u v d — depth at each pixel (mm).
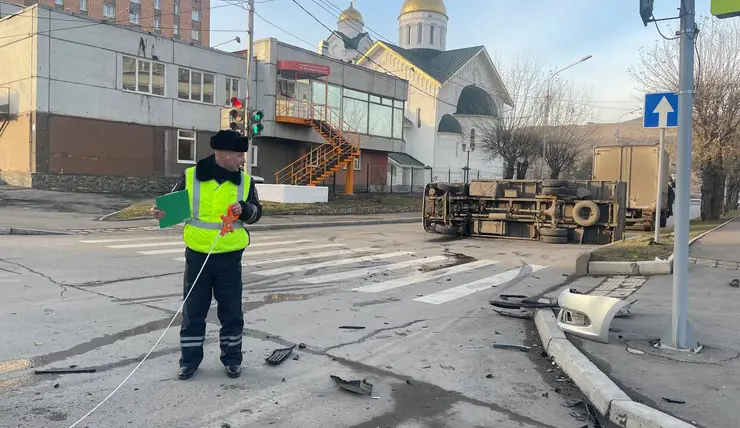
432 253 12758
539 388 4438
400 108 37812
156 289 7738
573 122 36719
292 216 21656
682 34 5035
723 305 6984
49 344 5141
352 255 12062
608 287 8703
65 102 23203
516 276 9797
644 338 5492
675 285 5109
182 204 4246
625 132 59031
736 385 4254
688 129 5027
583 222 14562
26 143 23031
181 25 68125
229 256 4418
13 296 7008
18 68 23297
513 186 15766
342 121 32406
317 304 7258
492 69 54125
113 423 3555
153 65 26188
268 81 28781
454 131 50094
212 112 28578
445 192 16484
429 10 55312
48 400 3891
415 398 4172
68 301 6852
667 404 3900
